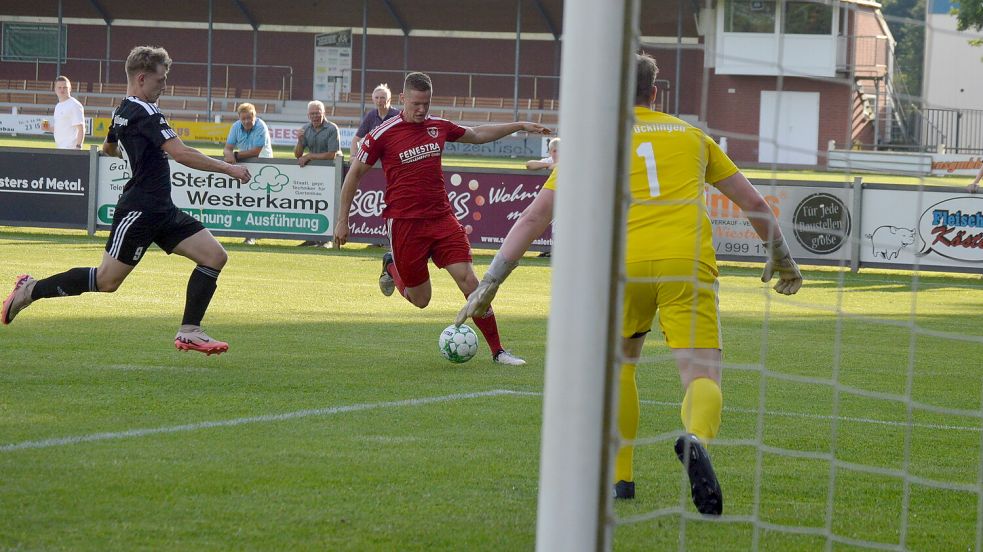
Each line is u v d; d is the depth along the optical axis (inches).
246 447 401.1
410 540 303.1
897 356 689.0
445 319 784.3
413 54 3892.7
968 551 313.1
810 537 321.1
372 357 618.8
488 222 1267.2
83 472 359.3
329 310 808.9
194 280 562.9
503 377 567.8
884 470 393.7
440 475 372.5
